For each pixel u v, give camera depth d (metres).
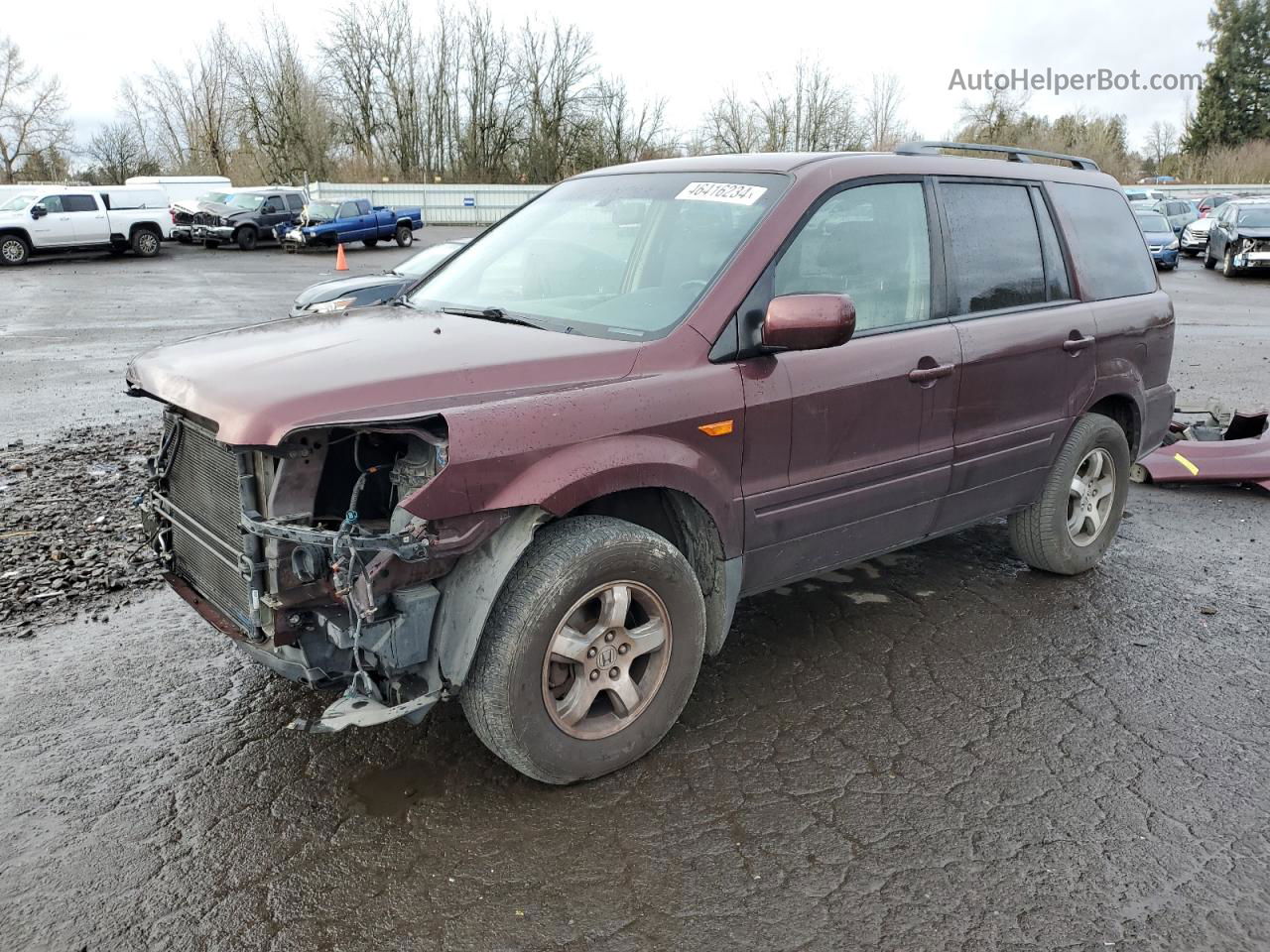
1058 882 2.71
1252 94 73.00
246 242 32.19
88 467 6.93
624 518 3.37
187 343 3.43
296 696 3.71
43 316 16.27
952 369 3.92
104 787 3.11
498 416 2.75
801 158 3.78
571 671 3.10
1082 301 4.70
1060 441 4.62
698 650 3.31
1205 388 10.59
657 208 3.81
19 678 3.82
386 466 2.83
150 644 4.15
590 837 2.88
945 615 4.52
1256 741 3.47
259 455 2.73
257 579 2.75
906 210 3.92
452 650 2.84
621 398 3.00
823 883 2.70
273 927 2.51
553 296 3.72
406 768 3.24
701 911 2.58
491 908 2.58
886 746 3.41
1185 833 2.94
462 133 57.91
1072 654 4.14
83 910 2.55
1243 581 5.00
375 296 10.28
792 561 3.65
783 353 3.41
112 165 68.06
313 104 55.75
